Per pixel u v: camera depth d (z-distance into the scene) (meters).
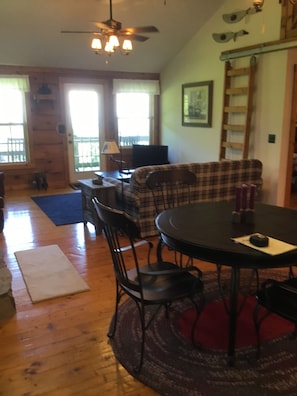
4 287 2.49
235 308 1.96
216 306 2.59
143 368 1.95
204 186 3.96
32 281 2.99
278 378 1.87
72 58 6.37
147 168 3.64
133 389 1.82
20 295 2.77
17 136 6.63
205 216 2.26
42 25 5.28
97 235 4.19
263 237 1.77
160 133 7.78
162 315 2.47
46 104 6.68
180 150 7.15
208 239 1.84
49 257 3.52
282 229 2.01
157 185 3.32
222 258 1.78
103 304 2.64
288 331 2.27
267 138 4.98
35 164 6.82
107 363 2.00
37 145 6.77
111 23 3.84
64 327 2.35
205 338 2.21
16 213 5.14
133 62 6.87
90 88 7.00
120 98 7.33
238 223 2.11
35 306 2.61
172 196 3.56
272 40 4.71
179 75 6.85
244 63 5.25
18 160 6.74
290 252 1.70
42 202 5.77
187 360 2.01
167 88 7.32
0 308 2.40
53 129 6.84
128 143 7.65
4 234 4.25
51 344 2.17
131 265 3.31
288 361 2.00
